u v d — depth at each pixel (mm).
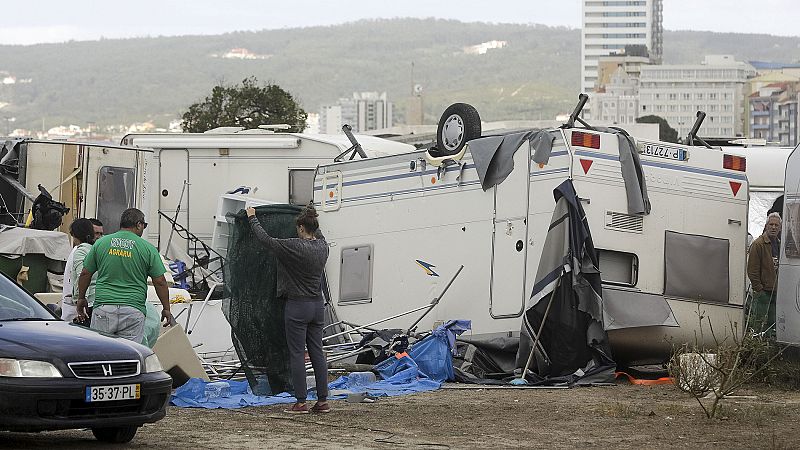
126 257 24719
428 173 34406
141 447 21047
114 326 24500
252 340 27734
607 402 27297
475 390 29750
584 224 30672
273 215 27734
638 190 31453
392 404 26922
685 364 29203
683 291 32344
